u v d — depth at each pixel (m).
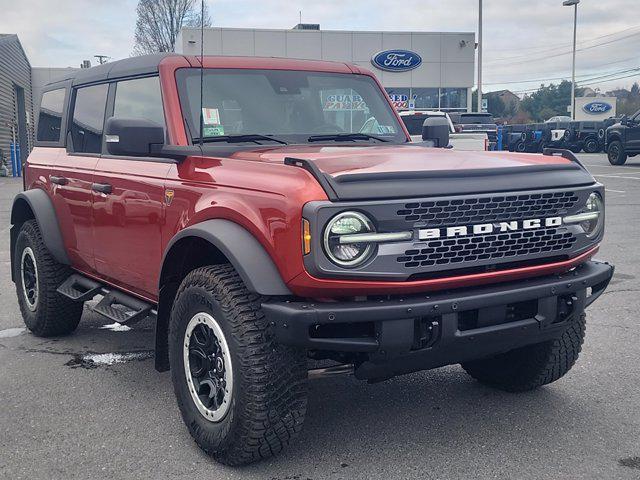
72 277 5.71
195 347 3.75
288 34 33.78
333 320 3.17
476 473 3.53
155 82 4.62
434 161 3.71
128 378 5.00
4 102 31.27
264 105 4.72
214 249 3.86
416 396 4.60
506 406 4.39
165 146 4.24
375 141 4.96
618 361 5.16
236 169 3.72
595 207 3.93
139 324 6.50
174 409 4.42
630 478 3.46
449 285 3.42
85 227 5.16
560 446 3.82
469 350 3.54
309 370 3.56
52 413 4.36
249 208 3.45
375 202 3.21
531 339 3.73
